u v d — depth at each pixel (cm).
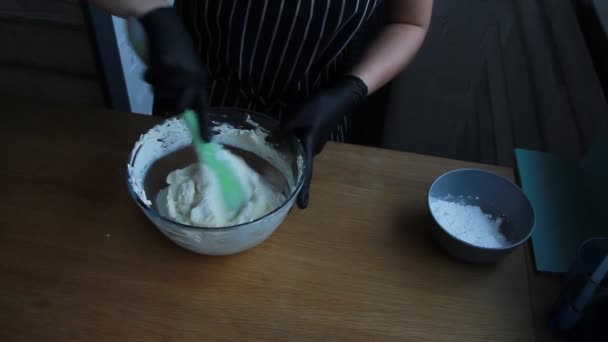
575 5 99
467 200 75
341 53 94
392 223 72
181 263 65
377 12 113
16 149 78
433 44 160
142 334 58
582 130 93
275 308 61
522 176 81
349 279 65
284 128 72
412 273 66
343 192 75
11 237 66
